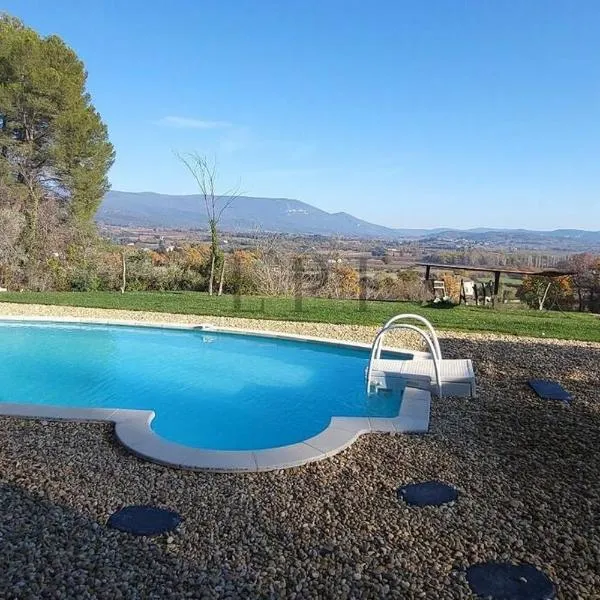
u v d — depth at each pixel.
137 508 3.87
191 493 4.16
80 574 3.07
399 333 11.11
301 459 4.74
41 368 9.27
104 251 21.56
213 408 7.39
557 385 7.32
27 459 4.72
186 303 14.81
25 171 23.45
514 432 5.59
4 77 23.45
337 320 12.48
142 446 4.95
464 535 3.59
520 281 20.25
